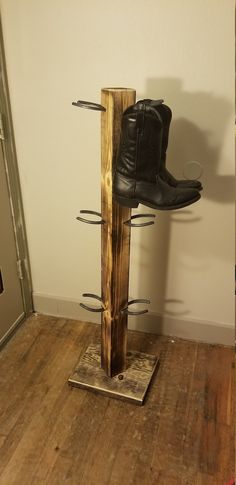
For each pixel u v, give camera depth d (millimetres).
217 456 1247
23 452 1250
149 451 1259
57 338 1752
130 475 1187
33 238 1733
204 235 1513
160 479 1178
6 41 1338
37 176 1573
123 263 1278
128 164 1047
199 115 1308
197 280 1617
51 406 1413
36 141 1499
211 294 1630
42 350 1680
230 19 1151
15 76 1392
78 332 1792
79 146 1462
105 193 1166
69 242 1689
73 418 1367
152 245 1587
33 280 1851
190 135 1344
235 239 1487
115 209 1169
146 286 1696
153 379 1532
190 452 1258
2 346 1680
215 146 1345
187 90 1281
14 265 1703
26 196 1634
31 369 1576
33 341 1731
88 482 1167
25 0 1258
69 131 1443
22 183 1606
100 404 1422
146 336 1775
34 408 1403
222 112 1284
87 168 1498
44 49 1326
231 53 1193
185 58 1235
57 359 1631
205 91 1268
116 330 1381
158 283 1673
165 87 1293
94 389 1448
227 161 1360
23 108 1444
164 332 1777
